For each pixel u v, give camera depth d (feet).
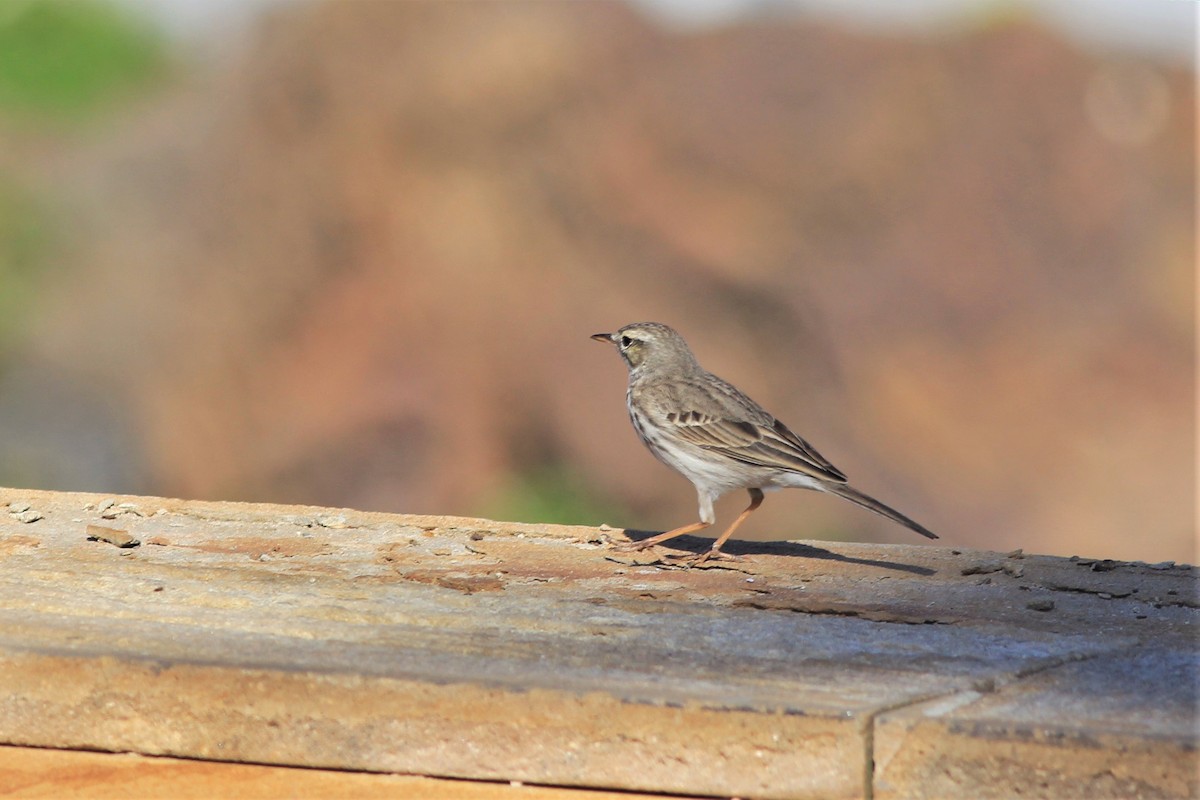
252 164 62.03
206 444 57.52
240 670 14.76
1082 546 50.75
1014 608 19.51
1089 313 54.80
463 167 58.29
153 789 14.79
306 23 63.67
